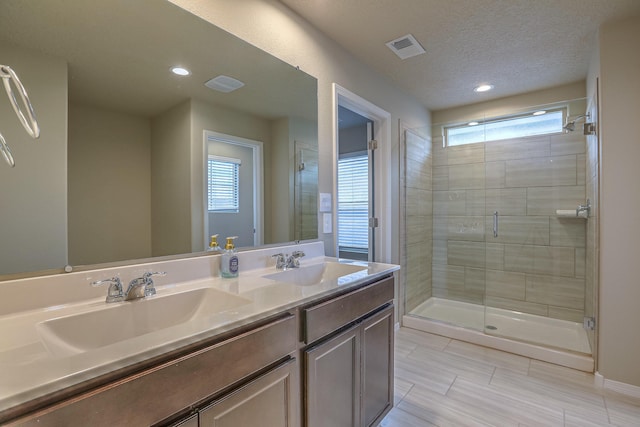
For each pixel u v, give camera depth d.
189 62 1.40
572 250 2.87
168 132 1.34
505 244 3.20
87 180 1.12
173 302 1.15
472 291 3.38
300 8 1.85
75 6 1.09
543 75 2.73
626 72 1.91
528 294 3.09
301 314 1.11
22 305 0.94
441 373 2.18
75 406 0.58
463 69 2.61
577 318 2.85
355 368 1.38
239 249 1.61
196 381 0.77
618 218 1.94
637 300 1.89
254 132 1.69
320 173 2.09
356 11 1.87
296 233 1.93
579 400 1.86
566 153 2.85
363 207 3.66
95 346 0.95
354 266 1.71
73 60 1.09
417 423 1.67
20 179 0.98
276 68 1.78
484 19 1.94
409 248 3.21
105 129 1.17
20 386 0.55
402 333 2.91
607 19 1.93
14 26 0.97
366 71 2.53
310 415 1.13
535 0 1.76
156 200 1.31
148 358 0.69
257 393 0.93
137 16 1.24
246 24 1.61
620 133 1.93
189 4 1.38
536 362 2.33
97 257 1.13
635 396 1.88
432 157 3.58
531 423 1.66
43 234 1.02
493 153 3.23
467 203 3.40
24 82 0.98
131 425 0.66
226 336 0.86
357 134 3.73
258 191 1.71
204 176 1.47
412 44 2.22
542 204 3.00
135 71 1.24
